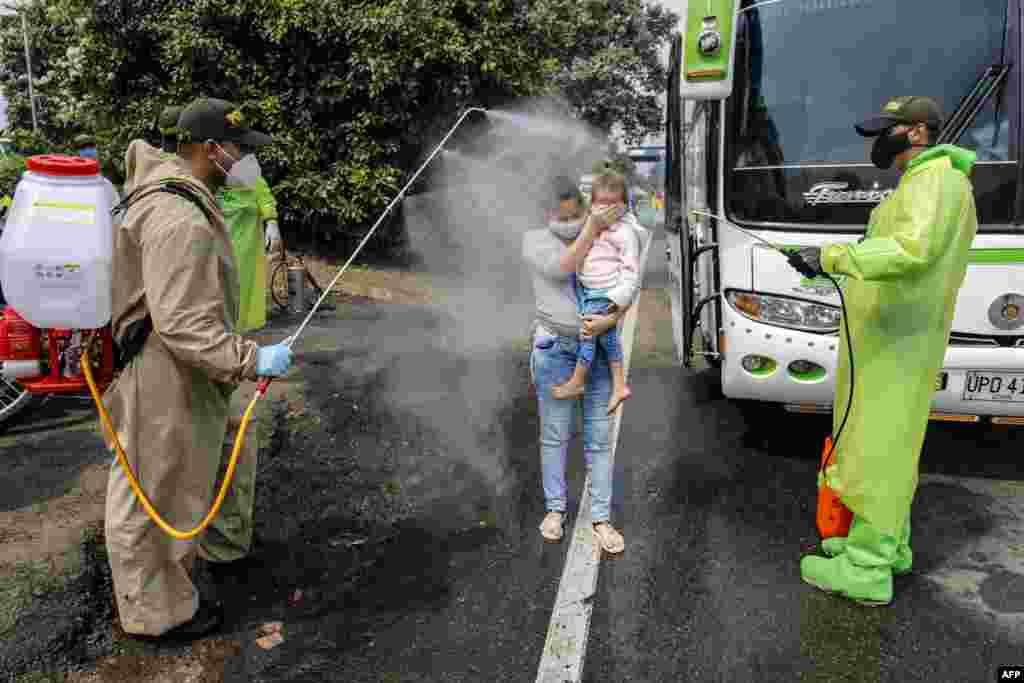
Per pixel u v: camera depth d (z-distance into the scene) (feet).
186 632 9.47
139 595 9.09
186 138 9.20
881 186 13.61
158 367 8.77
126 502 8.92
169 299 8.30
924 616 10.23
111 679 8.71
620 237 11.23
